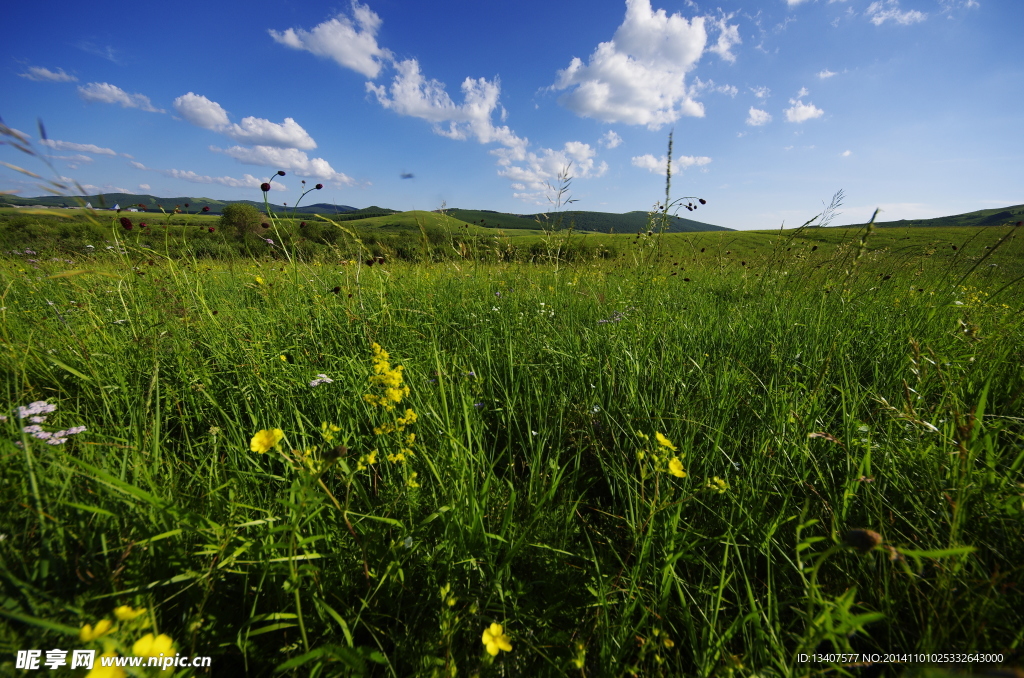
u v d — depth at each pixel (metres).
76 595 1.10
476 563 1.32
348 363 2.25
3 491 1.24
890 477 1.60
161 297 2.90
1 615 0.86
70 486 1.32
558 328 3.26
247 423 2.08
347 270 3.58
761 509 1.51
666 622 1.27
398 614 1.25
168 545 1.29
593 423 2.10
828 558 1.41
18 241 4.39
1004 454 1.73
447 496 1.49
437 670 1.08
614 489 1.83
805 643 0.98
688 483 1.65
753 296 4.53
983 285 4.61
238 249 4.82
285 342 2.72
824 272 4.09
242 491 1.54
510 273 4.79
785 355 2.73
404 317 3.23
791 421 1.87
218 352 2.44
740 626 1.19
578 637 1.24
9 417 1.45
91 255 3.89
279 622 1.19
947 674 0.53
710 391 2.25
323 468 1.17
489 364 2.43
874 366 2.60
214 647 1.13
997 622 1.10
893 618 1.18
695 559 1.38
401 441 1.72
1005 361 2.34
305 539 1.16
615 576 1.35
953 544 1.18
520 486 1.81
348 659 0.98
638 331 3.02
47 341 2.38
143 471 1.40
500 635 1.07
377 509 1.52
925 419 1.79
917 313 3.64
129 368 2.19
